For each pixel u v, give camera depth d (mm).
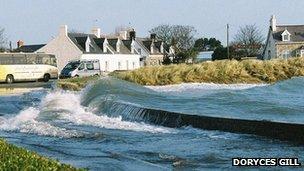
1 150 10016
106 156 13461
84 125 19625
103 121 20297
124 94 26422
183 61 108250
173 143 14992
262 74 43625
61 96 29594
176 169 11789
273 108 21141
